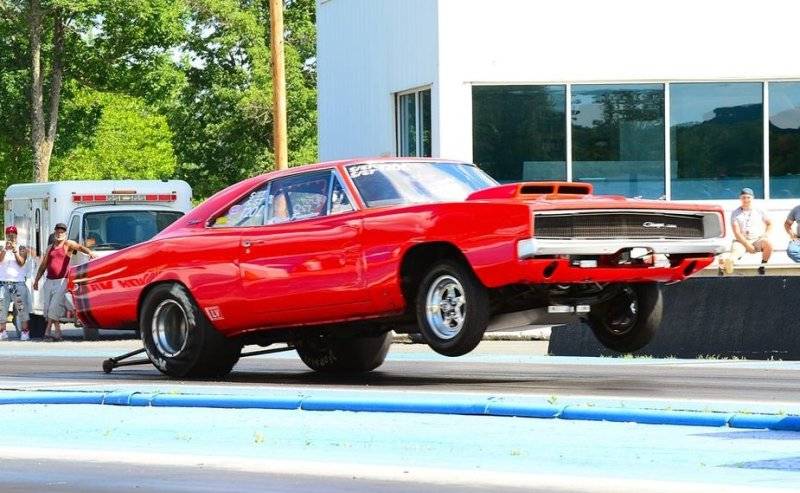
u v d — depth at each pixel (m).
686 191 26.92
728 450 8.93
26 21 72.69
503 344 22.28
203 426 10.77
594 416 10.35
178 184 28.53
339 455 9.21
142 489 8.27
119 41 74.38
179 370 14.70
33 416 11.73
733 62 26.83
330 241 13.41
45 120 76.19
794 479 7.92
